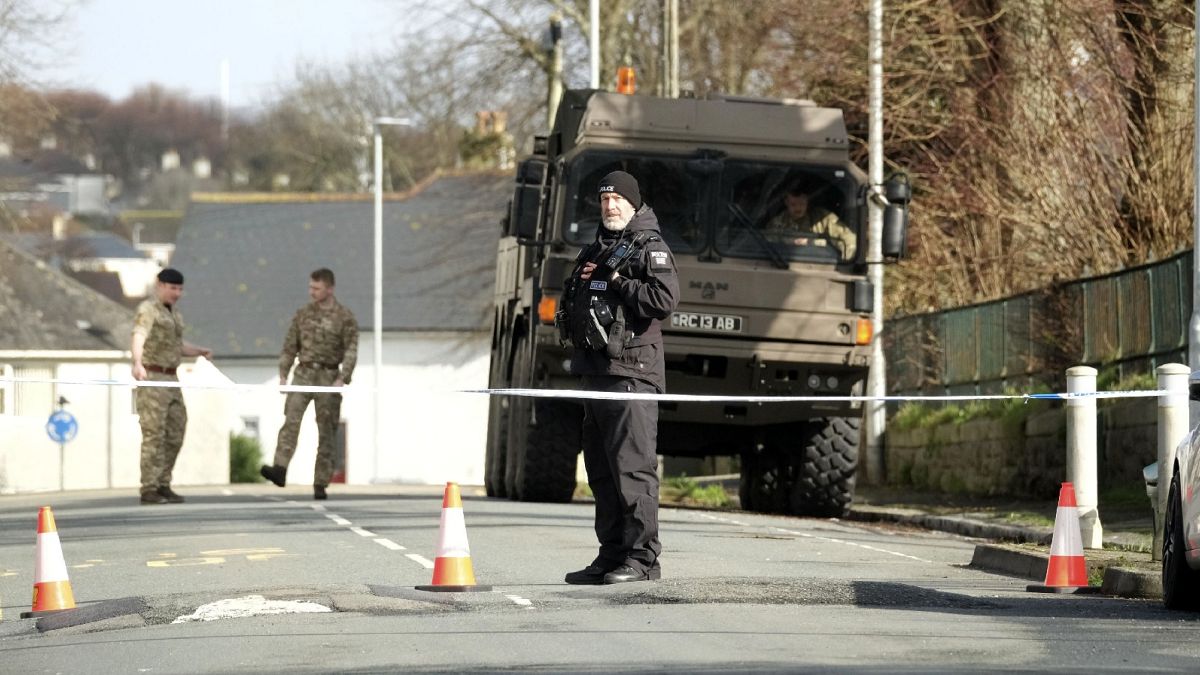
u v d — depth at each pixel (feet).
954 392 264.93
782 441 201.36
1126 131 231.71
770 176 186.39
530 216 181.88
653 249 106.22
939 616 93.76
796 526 171.42
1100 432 199.41
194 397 347.97
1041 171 248.32
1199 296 136.46
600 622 90.33
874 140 263.49
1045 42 262.88
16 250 619.26
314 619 93.45
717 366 184.34
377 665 77.25
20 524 173.27
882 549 145.59
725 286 182.19
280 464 206.28
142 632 91.25
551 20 401.49
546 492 197.26
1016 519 177.37
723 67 427.74
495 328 234.79
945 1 281.95
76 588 112.37
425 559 126.00
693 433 203.62
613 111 185.68
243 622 92.84
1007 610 97.71
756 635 85.25
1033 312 232.73
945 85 288.71
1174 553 97.50
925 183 296.71
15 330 585.63
